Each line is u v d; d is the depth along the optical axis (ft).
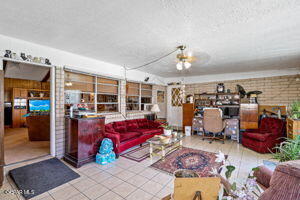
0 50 8.03
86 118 9.64
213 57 11.78
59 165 9.27
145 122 16.47
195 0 5.14
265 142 11.84
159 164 9.69
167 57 11.97
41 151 11.39
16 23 6.90
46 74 18.42
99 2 5.32
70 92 11.41
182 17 6.23
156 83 20.70
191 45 9.33
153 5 5.44
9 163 9.16
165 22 6.66
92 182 7.54
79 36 8.23
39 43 9.27
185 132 18.56
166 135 11.75
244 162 10.11
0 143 7.29
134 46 9.61
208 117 15.29
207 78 20.13
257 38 8.25
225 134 15.65
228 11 5.78
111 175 8.25
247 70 16.67
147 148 13.00
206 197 2.50
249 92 16.71
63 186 7.16
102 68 13.29
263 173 5.01
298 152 5.43
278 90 15.89
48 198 6.31
